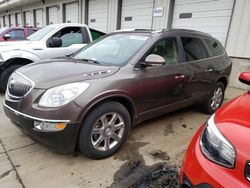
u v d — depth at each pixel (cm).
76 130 239
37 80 251
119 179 240
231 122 162
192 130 370
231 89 698
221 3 748
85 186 228
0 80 502
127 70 282
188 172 166
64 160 268
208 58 409
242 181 137
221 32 763
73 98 234
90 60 321
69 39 604
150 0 959
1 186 222
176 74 335
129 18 1080
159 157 284
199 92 396
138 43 320
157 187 231
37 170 248
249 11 667
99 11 1247
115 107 266
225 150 149
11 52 499
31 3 2002
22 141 307
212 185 145
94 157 265
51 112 229
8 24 2764
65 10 1548
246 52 692
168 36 339
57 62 308
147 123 388
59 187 224
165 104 335
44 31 600
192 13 838
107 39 368
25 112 241
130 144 312
